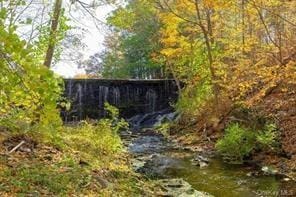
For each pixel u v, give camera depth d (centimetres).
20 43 267
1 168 708
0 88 287
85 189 720
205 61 2170
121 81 3212
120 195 757
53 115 306
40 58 1060
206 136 1770
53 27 1091
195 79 2241
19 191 624
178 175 1102
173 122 2353
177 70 2545
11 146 848
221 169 1190
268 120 1468
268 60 1755
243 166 1237
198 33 2508
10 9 371
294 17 1817
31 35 1005
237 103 1670
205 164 1260
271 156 1272
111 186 802
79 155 976
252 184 995
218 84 1939
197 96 2198
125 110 3195
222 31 2311
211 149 1555
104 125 1352
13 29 271
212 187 968
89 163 927
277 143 1307
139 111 3222
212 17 2141
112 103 3188
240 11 1872
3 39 265
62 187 680
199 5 2150
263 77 1628
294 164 1149
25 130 858
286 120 1416
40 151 877
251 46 1830
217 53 2069
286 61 1658
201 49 2228
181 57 2461
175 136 2042
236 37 2214
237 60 2109
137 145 1742
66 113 3011
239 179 1055
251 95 1731
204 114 2061
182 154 1470
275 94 1620
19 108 448
